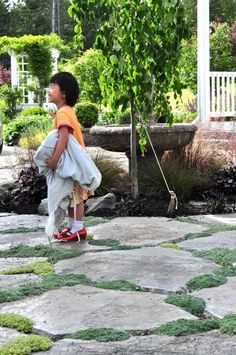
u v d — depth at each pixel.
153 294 3.74
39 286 3.87
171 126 7.25
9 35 48.16
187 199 7.37
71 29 46.94
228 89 13.97
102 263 4.45
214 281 3.93
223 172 7.71
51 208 5.07
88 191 5.27
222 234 5.43
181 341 2.99
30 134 12.23
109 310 3.44
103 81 6.81
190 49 18.91
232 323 3.17
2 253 4.86
